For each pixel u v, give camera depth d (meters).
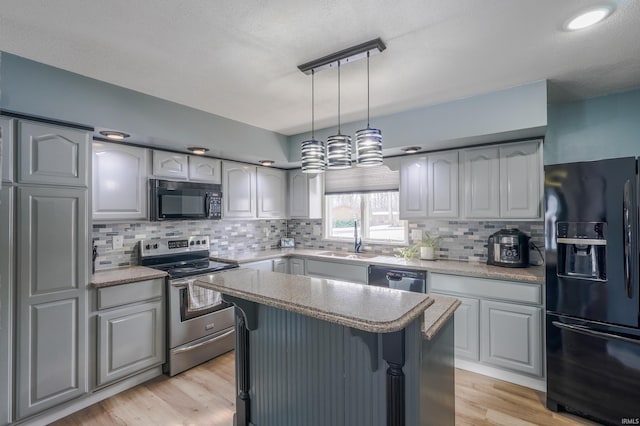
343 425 1.56
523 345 2.48
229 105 2.85
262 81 2.33
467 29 1.68
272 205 4.19
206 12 1.54
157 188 2.91
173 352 2.75
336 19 1.59
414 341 1.33
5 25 1.64
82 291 2.27
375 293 1.51
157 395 2.46
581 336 2.13
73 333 2.22
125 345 2.49
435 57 1.98
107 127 2.37
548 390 2.25
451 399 1.74
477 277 2.69
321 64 2.04
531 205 2.63
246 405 2.00
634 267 1.96
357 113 3.07
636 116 2.54
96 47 1.87
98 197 2.56
